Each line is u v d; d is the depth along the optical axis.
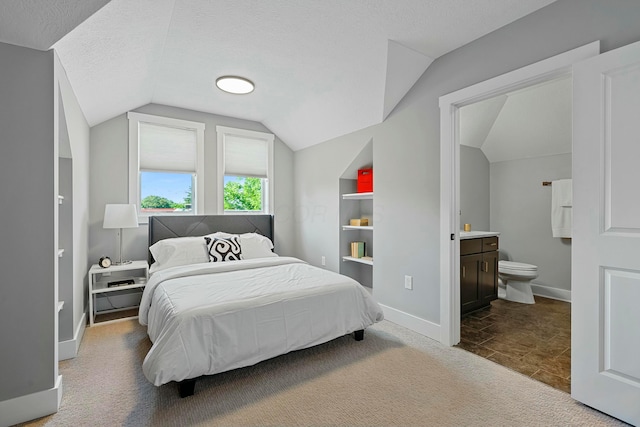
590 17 1.70
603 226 1.60
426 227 2.67
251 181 4.47
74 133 2.36
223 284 2.36
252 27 2.24
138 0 1.69
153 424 1.54
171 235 3.63
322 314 2.24
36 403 1.60
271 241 4.27
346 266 3.99
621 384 1.54
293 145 4.59
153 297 2.43
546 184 3.96
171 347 1.68
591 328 1.64
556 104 3.43
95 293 3.04
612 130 1.56
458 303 2.53
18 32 1.49
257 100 3.60
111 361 2.20
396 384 1.90
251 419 1.58
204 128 3.97
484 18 2.05
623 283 1.54
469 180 4.29
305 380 1.95
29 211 1.61
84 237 2.92
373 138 3.26
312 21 2.17
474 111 3.72
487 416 1.60
